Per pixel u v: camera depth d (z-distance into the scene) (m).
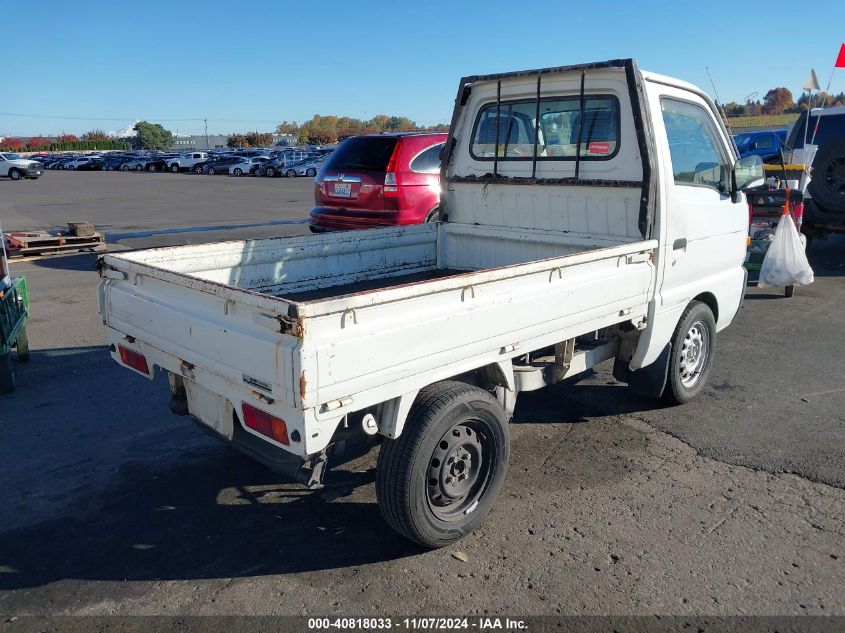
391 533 3.67
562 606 3.07
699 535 3.59
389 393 2.97
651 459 4.45
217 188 31.67
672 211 4.48
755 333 7.28
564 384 5.80
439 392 3.26
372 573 3.32
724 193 5.18
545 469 4.32
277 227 16.19
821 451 4.53
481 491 3.59
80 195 27.66
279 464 3.23
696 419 5.06
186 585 3.24
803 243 8.92
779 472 4.26
